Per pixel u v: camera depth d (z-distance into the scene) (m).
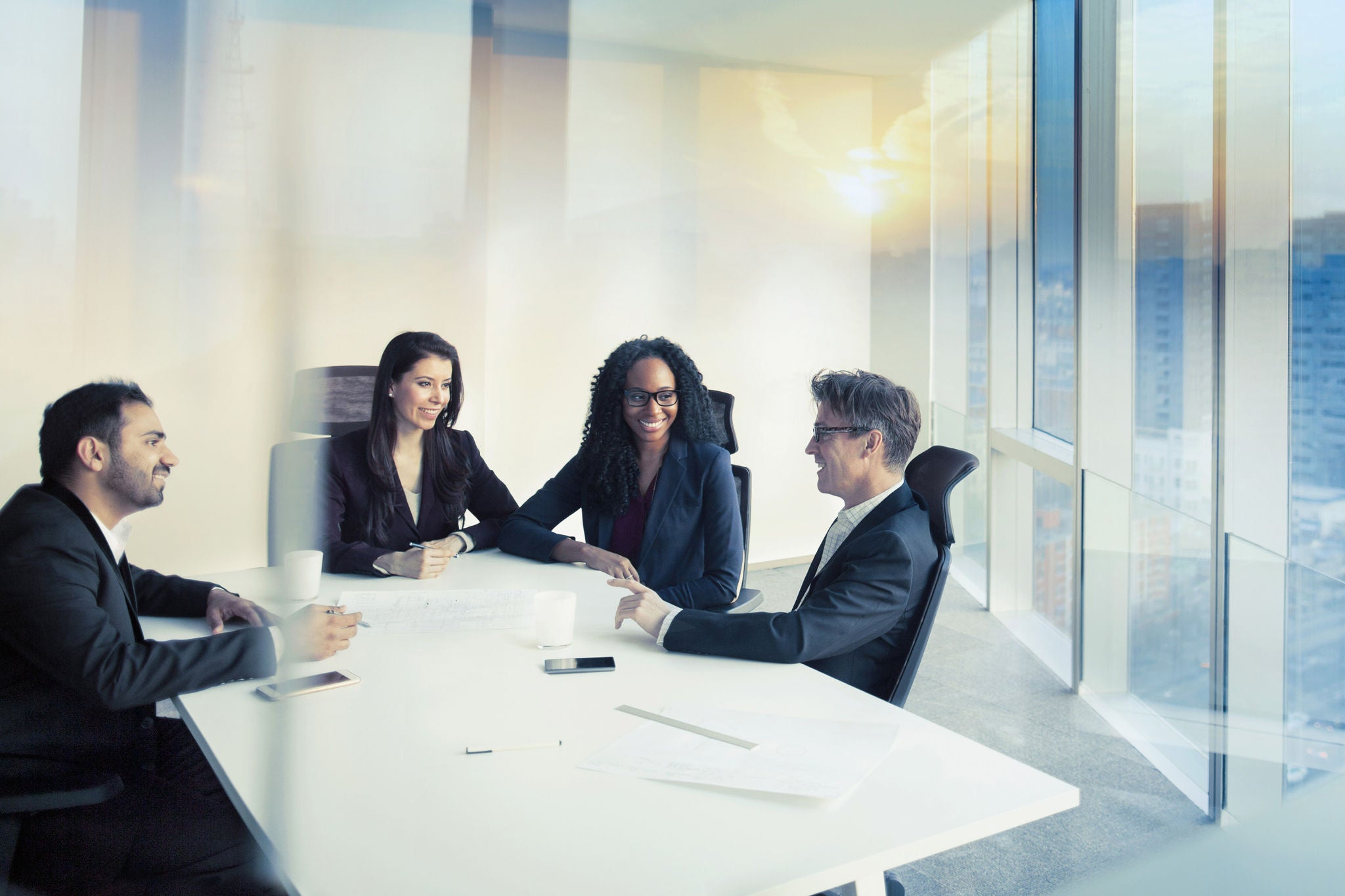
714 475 1.87
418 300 3.41
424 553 1.70
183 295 1.64
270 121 2.73
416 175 3.39
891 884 1.02
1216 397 1.86
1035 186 3.43
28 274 1.49
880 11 3.53
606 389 1.92
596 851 0.74
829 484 1.33
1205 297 1.97
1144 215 2.29
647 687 1.12
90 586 1.08
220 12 1.83
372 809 0.81
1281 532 1.69
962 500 4.09
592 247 3.80
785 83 4.10
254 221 1.78
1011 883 1.66
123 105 1.62
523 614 1.44
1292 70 1.63
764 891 0.69
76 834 0.99
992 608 3.55
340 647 1.25
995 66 3.55
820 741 0.95
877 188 4.23
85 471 1.13
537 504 1.98
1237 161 1.78
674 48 3.88
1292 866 1.57
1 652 1.03
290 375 1.75
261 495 1.69
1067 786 0.86
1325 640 1.56
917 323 4.30
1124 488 2.41
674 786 0.86
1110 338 2.48
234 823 1.03
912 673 1.23
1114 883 1.64
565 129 3.73
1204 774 1.97
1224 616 1.86
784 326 4.18
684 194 3.96
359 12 3.12
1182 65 2.06
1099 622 2.56
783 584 3.93
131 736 1.11
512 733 0.98
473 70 3.49
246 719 1.00
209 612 1.34
